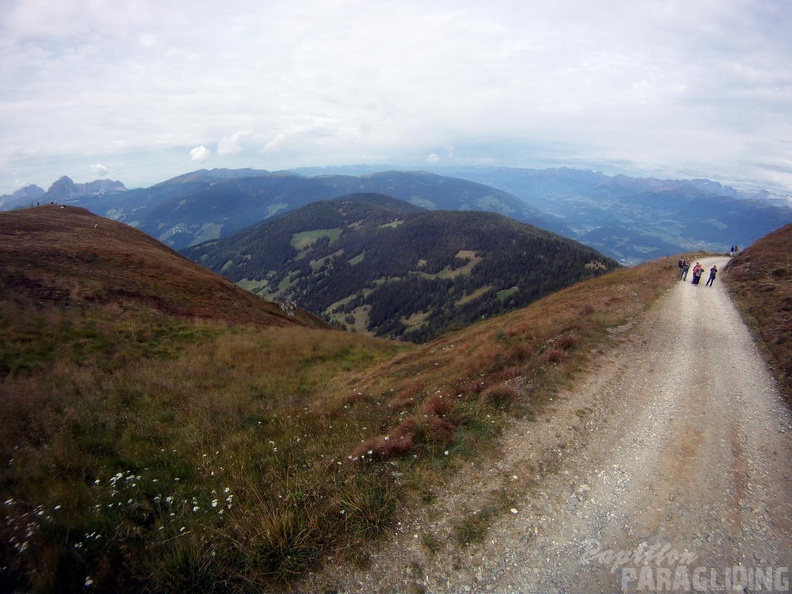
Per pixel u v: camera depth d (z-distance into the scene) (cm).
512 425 944
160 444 909
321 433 983
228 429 1013
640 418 1021
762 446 914
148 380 1410
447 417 982
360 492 658
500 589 517
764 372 1384
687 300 2534
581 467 796
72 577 480
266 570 516
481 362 1459
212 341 2428
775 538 629
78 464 745
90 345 1820
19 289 2420
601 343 1592
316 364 2286
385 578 521
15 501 594
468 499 682
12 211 5309
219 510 615
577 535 617
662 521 659
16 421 898
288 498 643
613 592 522
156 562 504
